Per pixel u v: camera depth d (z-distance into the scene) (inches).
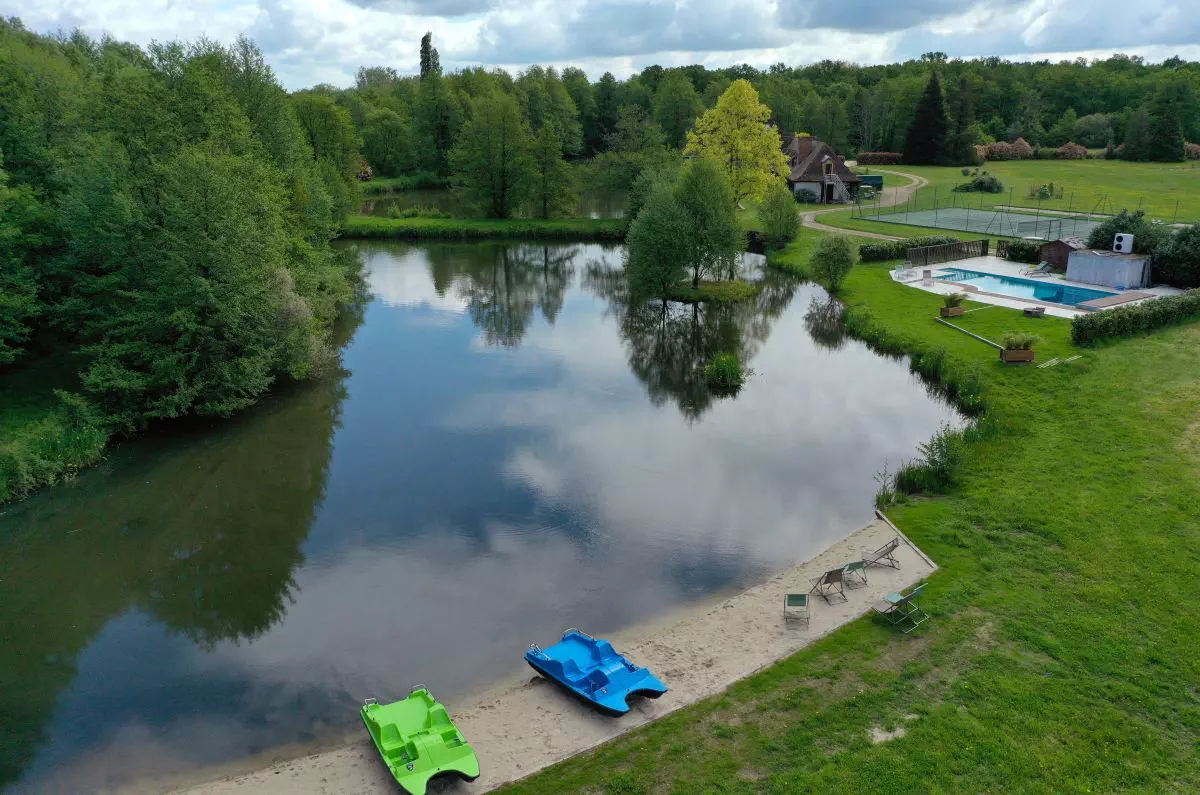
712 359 1731.1
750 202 3617.1
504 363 1731.1
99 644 814.5
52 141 1535.4
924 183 4269.2
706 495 1098.1
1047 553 839.1
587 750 605.3
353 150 3767.2
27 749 663.8
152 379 1298.0
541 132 3545.8
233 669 767.1
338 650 791.7
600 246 3161.9
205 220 1317.7
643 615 828.0
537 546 978.7
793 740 594.9
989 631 713.6
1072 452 1075.3
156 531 1042.1
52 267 1358.3
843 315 1975.9
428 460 1237.1
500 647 787.4
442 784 577.6
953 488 1024.9
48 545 1011.3
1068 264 2082.9
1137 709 606.5
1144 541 843.4
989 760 560.4
